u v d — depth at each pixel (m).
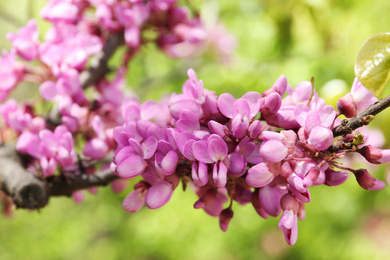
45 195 0.35
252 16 0.78
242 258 1.05
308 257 1.00
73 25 0.42
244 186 0.31
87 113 0.39
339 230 0.96
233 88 0.80
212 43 0.82
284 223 0.28
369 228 1.05
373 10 0.65
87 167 0.37
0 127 0.39
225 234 1.02
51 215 1.20
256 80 0.77
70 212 1.21
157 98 0.90
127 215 1.13
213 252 1.02
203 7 0.79
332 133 0.28
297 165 0.29
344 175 0.29
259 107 0.30
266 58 0.80
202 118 0.30
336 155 0.29
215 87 0.83
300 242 0.99
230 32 0.82
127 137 0.30
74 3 0.42
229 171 0.29
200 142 0.28
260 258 1.08
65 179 0.36
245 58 0.83
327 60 0.69
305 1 0.62
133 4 0.41
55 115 0.39
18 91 0.79
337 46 0.66
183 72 0.84
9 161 0.37
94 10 0.43
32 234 1.17
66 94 0.38
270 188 0.29
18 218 1.16
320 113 0.29
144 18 0.41
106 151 0.37
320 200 0.96
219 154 0.29
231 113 0.29
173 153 0.29
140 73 0.87
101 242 1.18
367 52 0.28
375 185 0.29
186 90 0.31
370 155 0.29
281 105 0.31
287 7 0.63
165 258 1.04
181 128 0.30
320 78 0.69
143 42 0.45
